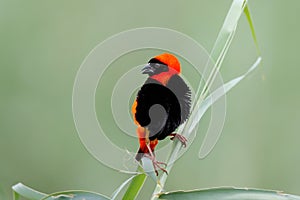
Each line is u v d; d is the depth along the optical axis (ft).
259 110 39.73
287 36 40.22
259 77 39.32
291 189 39.09
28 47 39.24
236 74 38.93
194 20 39.86
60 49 39.65
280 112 39.88
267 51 39.96
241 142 39.52
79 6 39.99
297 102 39.60
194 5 40.01
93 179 37.96
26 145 38.42
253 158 39.50
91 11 40.06
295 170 39.70
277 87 39.83
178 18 39.99
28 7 39.34
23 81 39.09
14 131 38.40
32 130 38.58
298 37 40.01
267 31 40.27
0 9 38.96
